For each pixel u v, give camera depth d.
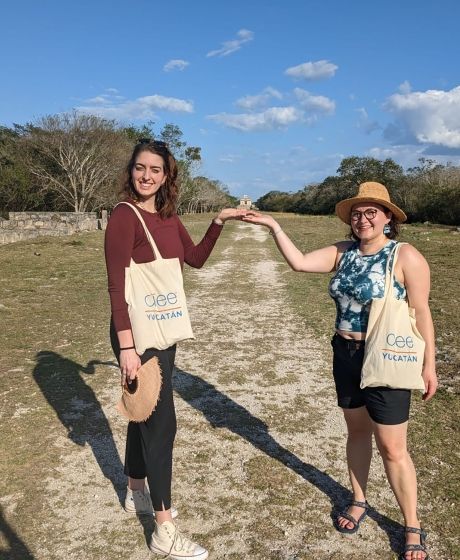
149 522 2.95
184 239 2.98
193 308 8.88
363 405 2.77
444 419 4.23
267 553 2.68
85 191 37.34
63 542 2.76
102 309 8.54
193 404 4.63
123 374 2.57
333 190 69.38
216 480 3.37
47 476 3.39
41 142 36.41
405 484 2.63
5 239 19.27
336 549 2.71
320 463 3.60
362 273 2.60
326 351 6.32
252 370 5.59
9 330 7.13
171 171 2.77
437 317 7.74
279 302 9.38
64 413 4.37
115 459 3.63
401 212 2.59
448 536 2.79
